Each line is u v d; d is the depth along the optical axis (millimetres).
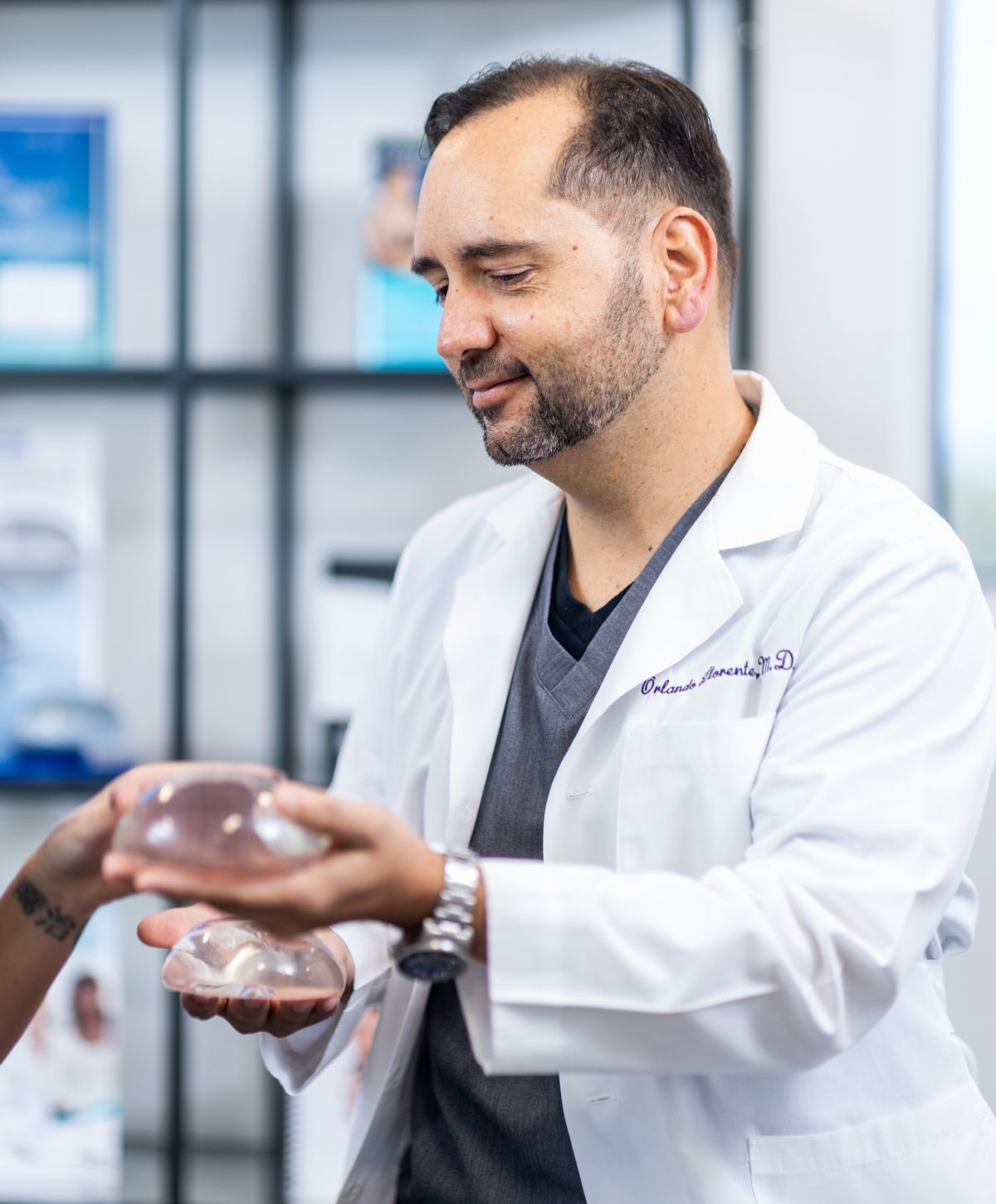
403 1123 1168
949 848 846
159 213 2283
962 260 1985
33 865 832
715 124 2094
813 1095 954
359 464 2303
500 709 1137
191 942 885
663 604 1050
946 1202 963
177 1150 2070
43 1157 2133
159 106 2273
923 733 880
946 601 939
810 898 799
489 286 977
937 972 1075
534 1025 758
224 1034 2242
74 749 2146
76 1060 2146
